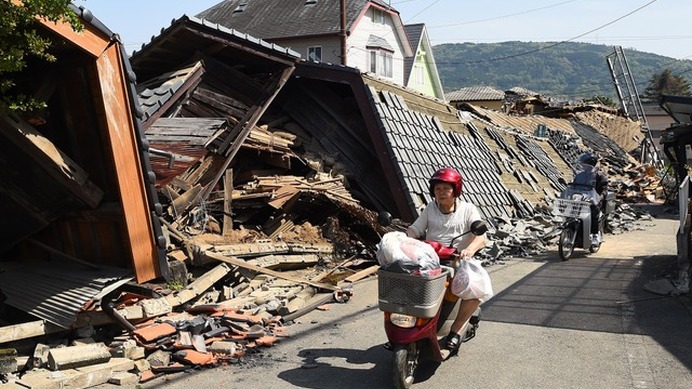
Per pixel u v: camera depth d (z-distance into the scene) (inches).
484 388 208.1
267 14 1459.2
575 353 240.5
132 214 244.8
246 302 303.0
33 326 222.4
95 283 243.0
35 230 278.4
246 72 502.6
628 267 417.7
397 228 432.1
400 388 199.9
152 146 368.2
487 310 307.9
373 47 1428.4
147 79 497.7
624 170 1186.6
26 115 241.3
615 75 1856.5
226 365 234.5
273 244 381.1
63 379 203.2
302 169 497.4
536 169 816.9
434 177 223.1
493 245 456.8
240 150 464.1
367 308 319.9
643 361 229.0
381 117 478.3
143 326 256.5
